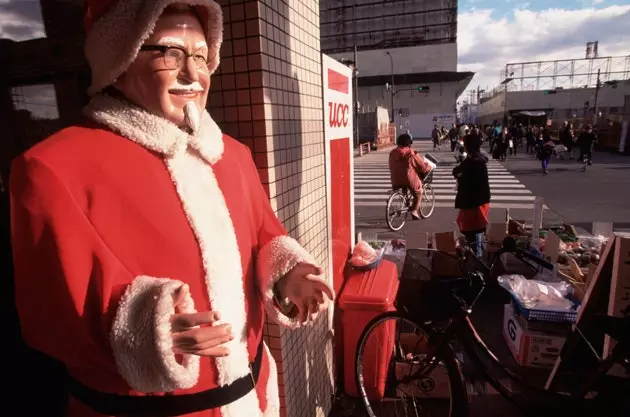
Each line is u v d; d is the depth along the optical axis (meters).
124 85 0.93
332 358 2.59
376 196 10.88
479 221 4.38
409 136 7.32
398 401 2.59
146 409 0.92
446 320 2.29
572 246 4.23
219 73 1.58
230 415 1.02
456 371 2.19
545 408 2.20
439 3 61.94
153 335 0.73
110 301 0.79
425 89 40.53
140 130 0.92
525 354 2.93
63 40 1.45
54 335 0.78
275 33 1.65
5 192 1.32
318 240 2.27
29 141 1.39
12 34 1.32
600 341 2.34
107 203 0.85
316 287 1.19
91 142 0.87
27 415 1.33
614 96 45.41
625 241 2.17
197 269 0.95
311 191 2.13
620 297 2.21
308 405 2.12
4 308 1.28
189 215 0.94
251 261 1.21
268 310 1.20
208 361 0.98
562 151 17.84
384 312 2.42
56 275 0.76
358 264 2.84
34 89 1.39
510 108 49.03
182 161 0.97
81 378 0.93
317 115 2.21
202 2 0.94
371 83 60.56
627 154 19.03
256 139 1.59
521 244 4.37
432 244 4.54
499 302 3.98
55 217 0.76
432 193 8.23
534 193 10.18
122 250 0.86
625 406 2.05
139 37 0.84
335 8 65.62
